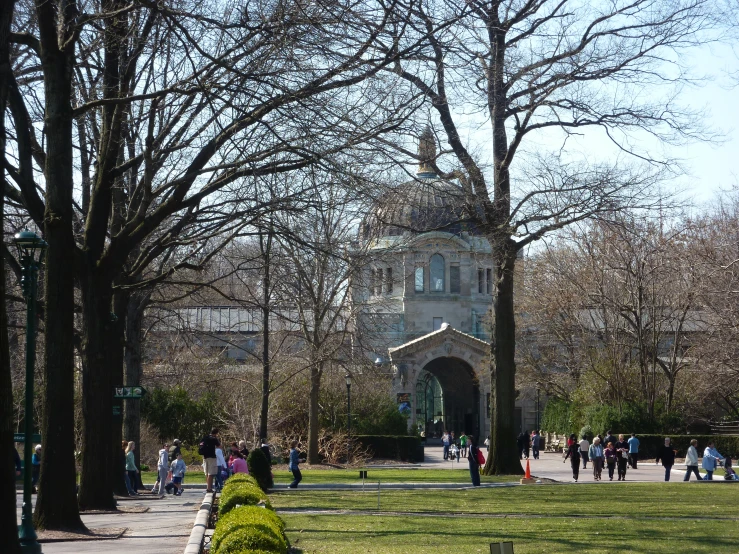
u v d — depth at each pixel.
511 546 8.14
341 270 45.47
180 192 22.80
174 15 19.39
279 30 19.44
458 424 113.62
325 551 17.25
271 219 24.77
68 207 20.27
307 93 20.56
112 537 18.28
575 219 34.88
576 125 35.28
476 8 26.67
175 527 20.16
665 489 35.22
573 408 74.12
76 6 21.77
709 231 66.44
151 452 54.78
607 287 66.81
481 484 36.81
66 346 19.98
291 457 36.38
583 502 28.97
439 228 35.03
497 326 40.28
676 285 64.88
